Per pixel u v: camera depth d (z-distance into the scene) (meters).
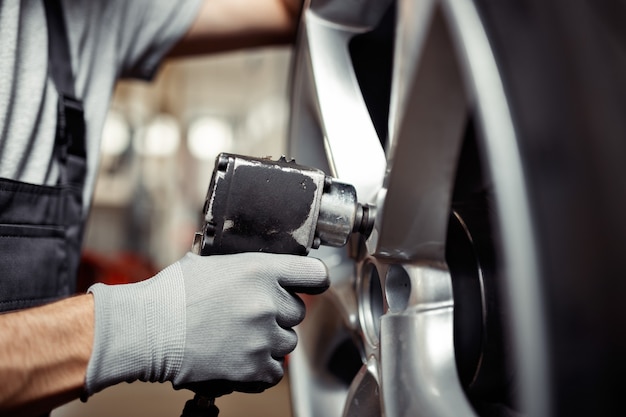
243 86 4.96
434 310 0.43
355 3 0.62
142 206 4.53
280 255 0.52
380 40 0.67
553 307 0.28
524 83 0.30
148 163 4.66
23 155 0.68
